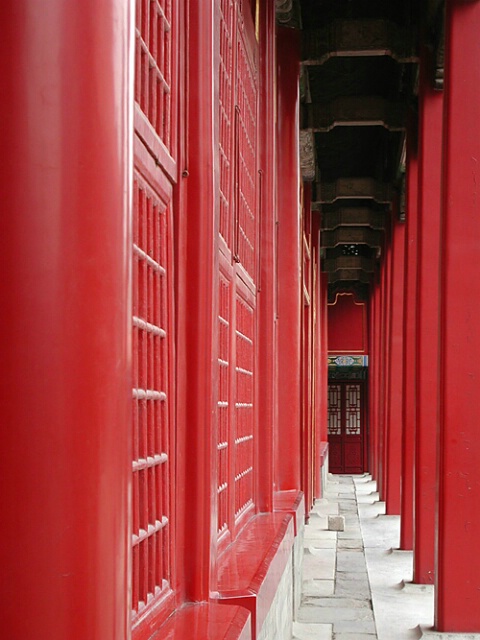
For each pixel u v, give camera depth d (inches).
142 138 154.6
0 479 88.7
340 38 561.6
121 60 94.3
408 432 684.7
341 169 948.0
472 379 397.7
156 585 167.2
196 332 190.7
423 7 545.3
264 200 405.1
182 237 190.1
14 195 89.4
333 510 992.2
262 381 395.9
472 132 402.0
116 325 92.8
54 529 88.7
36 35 90.0
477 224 400.5
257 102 394.9
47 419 88.9
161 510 171.3
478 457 395.9
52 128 89.9
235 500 311.7
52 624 88.4
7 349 89.0
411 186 676.1
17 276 89.2
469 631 392.8
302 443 796.0
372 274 1397.6
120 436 92.8
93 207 90.9
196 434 189.8
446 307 400.8
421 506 534.3
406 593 526.6
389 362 925.2
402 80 690.2
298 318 520.4
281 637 318.0
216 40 202.8
